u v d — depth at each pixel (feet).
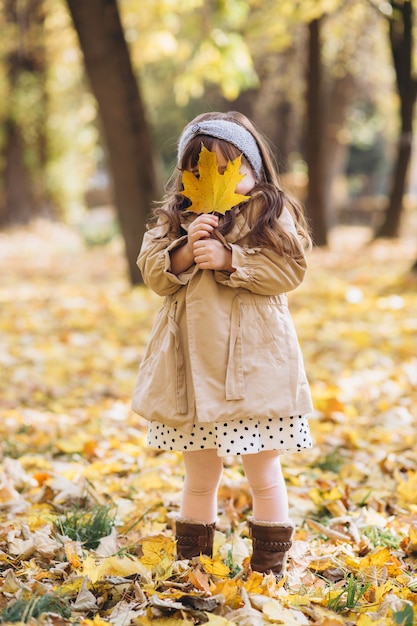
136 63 43.65
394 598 8.00
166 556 8.86
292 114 88.43
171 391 8.71
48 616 7.38
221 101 92.07
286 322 8.84
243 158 8.95
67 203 88.28
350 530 10.57
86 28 32.91
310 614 7.95
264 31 40.04
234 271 8.59
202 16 37.14
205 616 7.59
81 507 11.78
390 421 16.49
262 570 8.86
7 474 12.99
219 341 8.52
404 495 11.97
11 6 57.93
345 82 70.03
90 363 23.12
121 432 16.29
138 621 7.47
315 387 19.16
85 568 8.45
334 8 39.32
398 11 39.78
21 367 22.90
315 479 13.00
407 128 46.42
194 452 9.05
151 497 12.15
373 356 22.22
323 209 56.39
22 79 79.87
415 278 37.24
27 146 82.74
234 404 8.36
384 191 149.79
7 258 62.08
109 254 64.39
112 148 34.65
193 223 8.57
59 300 37.14
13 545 9.45
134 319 30.09
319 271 43.70
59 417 17.38
